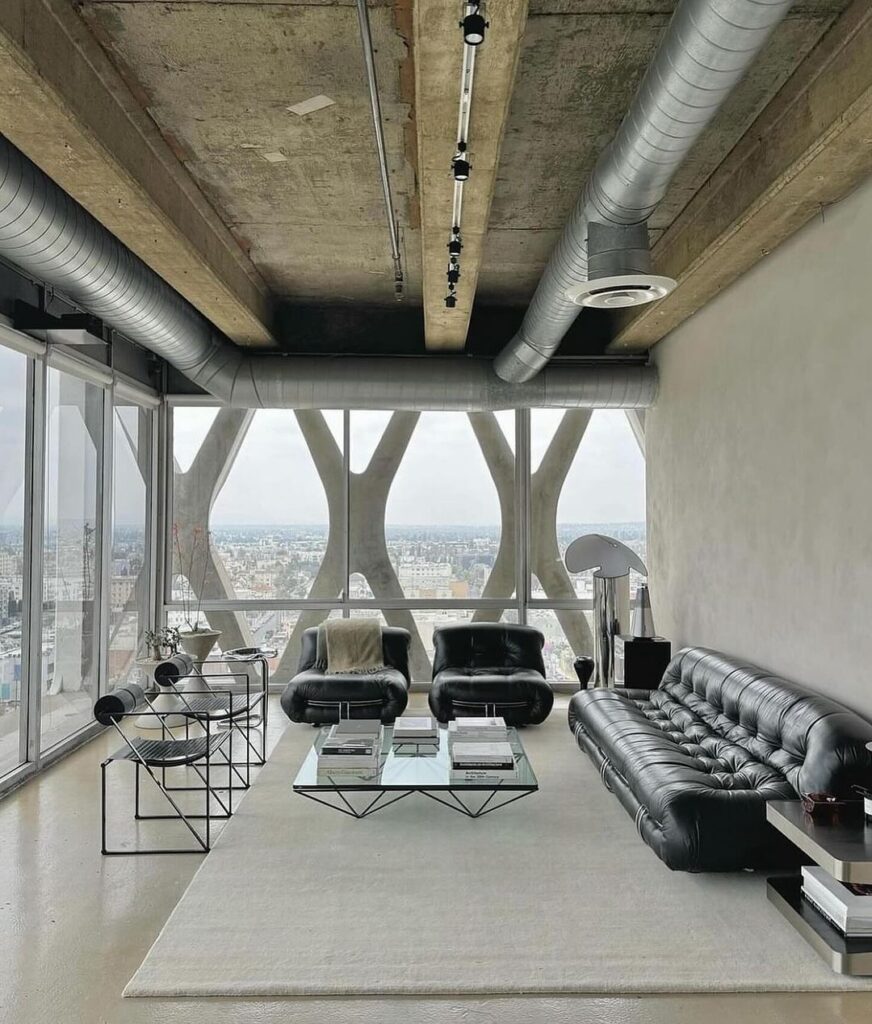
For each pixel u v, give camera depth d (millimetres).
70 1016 2615
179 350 5918
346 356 6906
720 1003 2688
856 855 2783
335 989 2738
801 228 4246
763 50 3201
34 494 5184
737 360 5121
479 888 3506
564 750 5652
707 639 5672
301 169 4277
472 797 4660
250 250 5621
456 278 4625
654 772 3834
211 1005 2672
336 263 5957
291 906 3340
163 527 7828
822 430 4066
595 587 6973
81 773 5176
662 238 5375
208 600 7906
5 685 4867
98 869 3734
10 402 4938
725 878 3605
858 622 3756
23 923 3232
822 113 3223
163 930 3139
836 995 2740
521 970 2855
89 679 6223
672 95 2609
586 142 4047
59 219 3748
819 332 4086
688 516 6070
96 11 2887
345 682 6105
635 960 2922
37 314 4945
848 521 3836
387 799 4625
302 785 3984
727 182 4293
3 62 2576
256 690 6984
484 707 6066
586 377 6809
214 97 3502
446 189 3732
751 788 3684
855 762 3348
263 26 2994
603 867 3721
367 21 2670
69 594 5848
